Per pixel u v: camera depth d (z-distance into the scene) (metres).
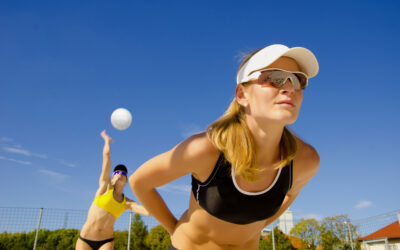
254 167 1.51
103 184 4.82
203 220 1.75
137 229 18.45
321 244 17.41
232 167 1.52
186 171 1.65
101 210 4.68
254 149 1.56
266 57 1.47
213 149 1.54
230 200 1.56
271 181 1.65
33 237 16.38
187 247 1.88
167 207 2.07
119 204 4.82
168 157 1.63
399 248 20.08
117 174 4.86
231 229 1.74
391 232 24.09
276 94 1.42
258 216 1.67
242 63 1.69
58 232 17.42
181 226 1.94
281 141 1.67
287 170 1.71
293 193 2.25
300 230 19.00
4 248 15.71
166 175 1.71
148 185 1.81
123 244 17.25
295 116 1.44
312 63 1.53
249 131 1.56
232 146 1.49
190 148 1.52
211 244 1.85
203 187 1.62
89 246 4.58
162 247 19.16
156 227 20.39
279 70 1.44
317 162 2.00
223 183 1.54
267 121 1.46
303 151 1.87
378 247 18.34
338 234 16.56
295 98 1.45
